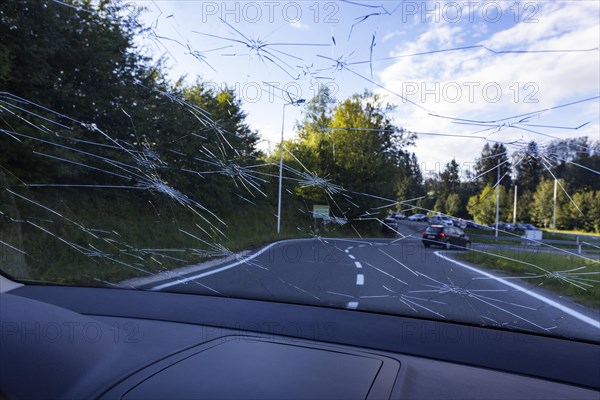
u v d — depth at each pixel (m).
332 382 1.41
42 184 4.27
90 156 3.99
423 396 1.48
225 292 3.51
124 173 4.01
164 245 4.07
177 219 4.04
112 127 4.12
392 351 1.99
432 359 1.91
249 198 3.83
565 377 1.77
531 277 2.62
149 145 3.96
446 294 2.91
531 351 2.07
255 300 3.23
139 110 4.00
